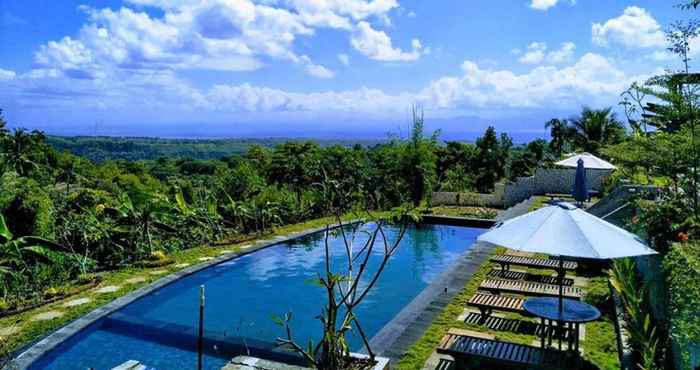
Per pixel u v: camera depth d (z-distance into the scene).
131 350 8.91
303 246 18.97
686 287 5.57
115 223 15.49
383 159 28.41
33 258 12.87
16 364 7.67
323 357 5.83
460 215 23.09
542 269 12.56
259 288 13.86
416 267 16.58
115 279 12.81
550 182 28.88
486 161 47.78
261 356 8.55
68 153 49.00
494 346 7.03
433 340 8.14
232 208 19.66
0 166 15.12
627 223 10.30
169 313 11.56
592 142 38.03
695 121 9.03
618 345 7.56
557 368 6.34
